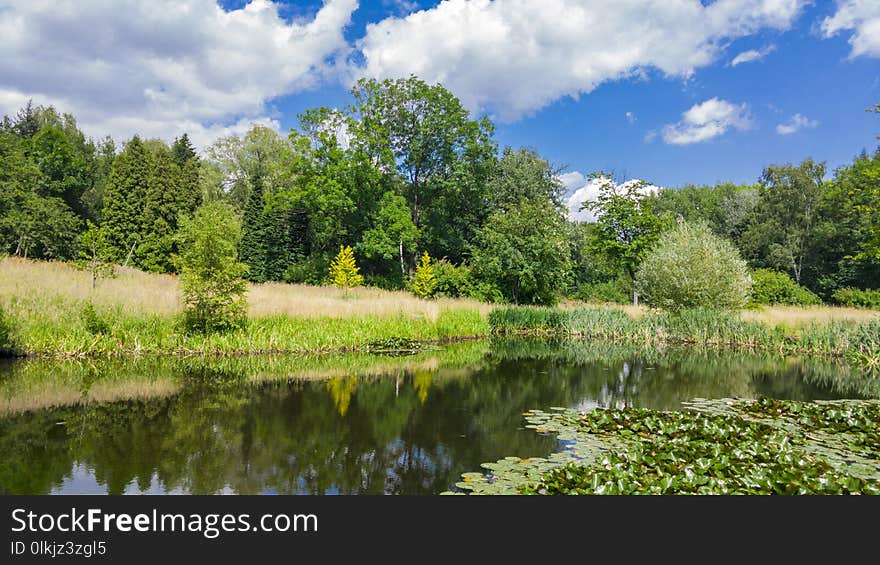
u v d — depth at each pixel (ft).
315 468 21.44
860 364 57.00
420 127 127.95
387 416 30.14
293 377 41.42
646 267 83.46
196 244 48.98
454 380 42.60
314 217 123.75
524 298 102.22
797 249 151.23
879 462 21.57
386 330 62.44
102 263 54.95
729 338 72.02
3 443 23.65
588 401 35.50
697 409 32.45
